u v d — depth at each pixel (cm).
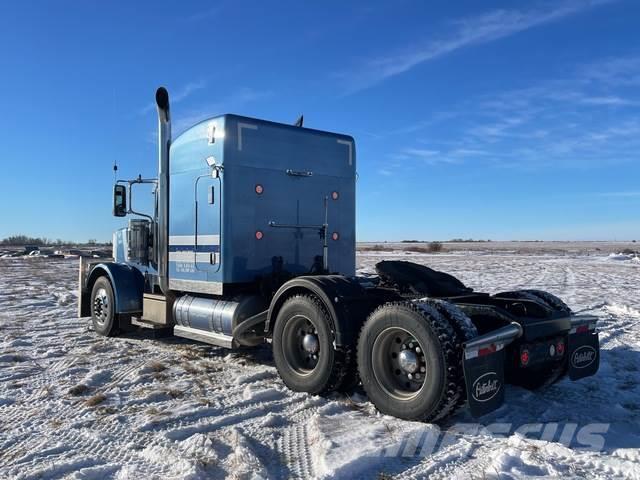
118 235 977
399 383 500
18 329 983
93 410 515
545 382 564
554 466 376
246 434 452
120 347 818
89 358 738
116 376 649
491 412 484
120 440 439
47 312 1216
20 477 366
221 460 396
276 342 600
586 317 563
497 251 7231
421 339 461
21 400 552
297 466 389
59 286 1902
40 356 755
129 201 873
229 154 673
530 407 524
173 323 802
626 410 512
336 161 777
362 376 513
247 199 686
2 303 1380
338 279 575
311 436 441
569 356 538
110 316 895
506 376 595
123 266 905
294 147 731
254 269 691
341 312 539
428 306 474
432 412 454
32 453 409
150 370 664
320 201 756
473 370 442
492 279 2145
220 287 679
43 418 495
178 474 368
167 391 574
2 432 460
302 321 587
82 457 399
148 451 410
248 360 723
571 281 2053
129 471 374
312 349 571
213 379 629
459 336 454
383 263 623
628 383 612
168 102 795
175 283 768
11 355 743
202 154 711
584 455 395
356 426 464
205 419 490
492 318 514
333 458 387
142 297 889
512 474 365
